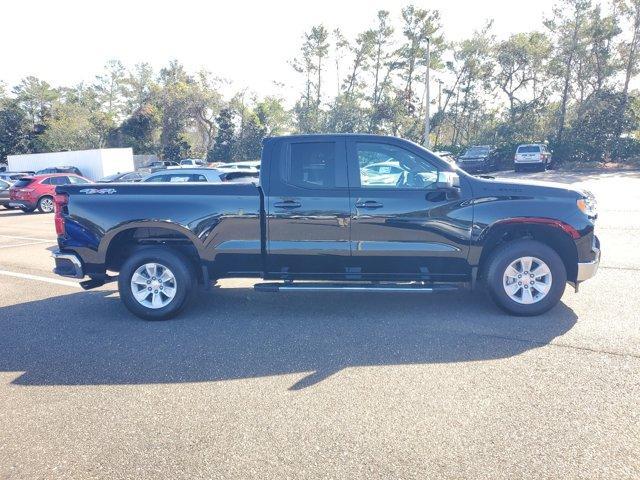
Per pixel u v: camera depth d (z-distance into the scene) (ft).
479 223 17.85
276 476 9.57
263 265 18.79
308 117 184.44
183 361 15.19
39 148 189.98
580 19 129.90
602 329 16.88
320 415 11.75
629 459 9.77
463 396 12.46
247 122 181.27
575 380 13.16
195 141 214.48
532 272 18.28
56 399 12.93
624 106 124.67
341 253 18.29
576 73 137.28
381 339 16.56
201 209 18.51
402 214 17.92
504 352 15.16
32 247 37.93
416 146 18.24
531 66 153.69
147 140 183.73
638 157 121.29
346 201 18.04
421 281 18.80
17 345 16.87
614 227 37.17
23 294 23.85
